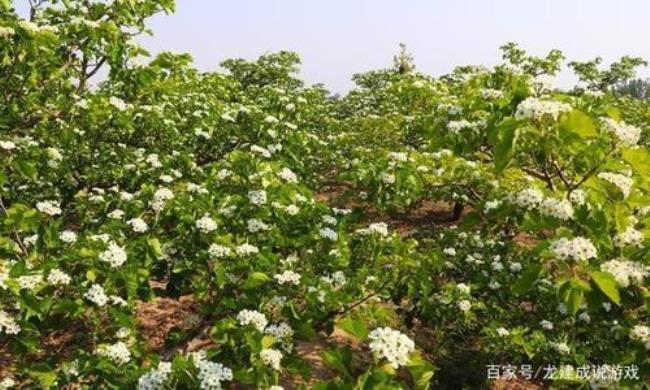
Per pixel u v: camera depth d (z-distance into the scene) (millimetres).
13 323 4070
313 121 15312
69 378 4445
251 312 4305
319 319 5172
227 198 5953
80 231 6898
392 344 3115
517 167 4516
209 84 14109
